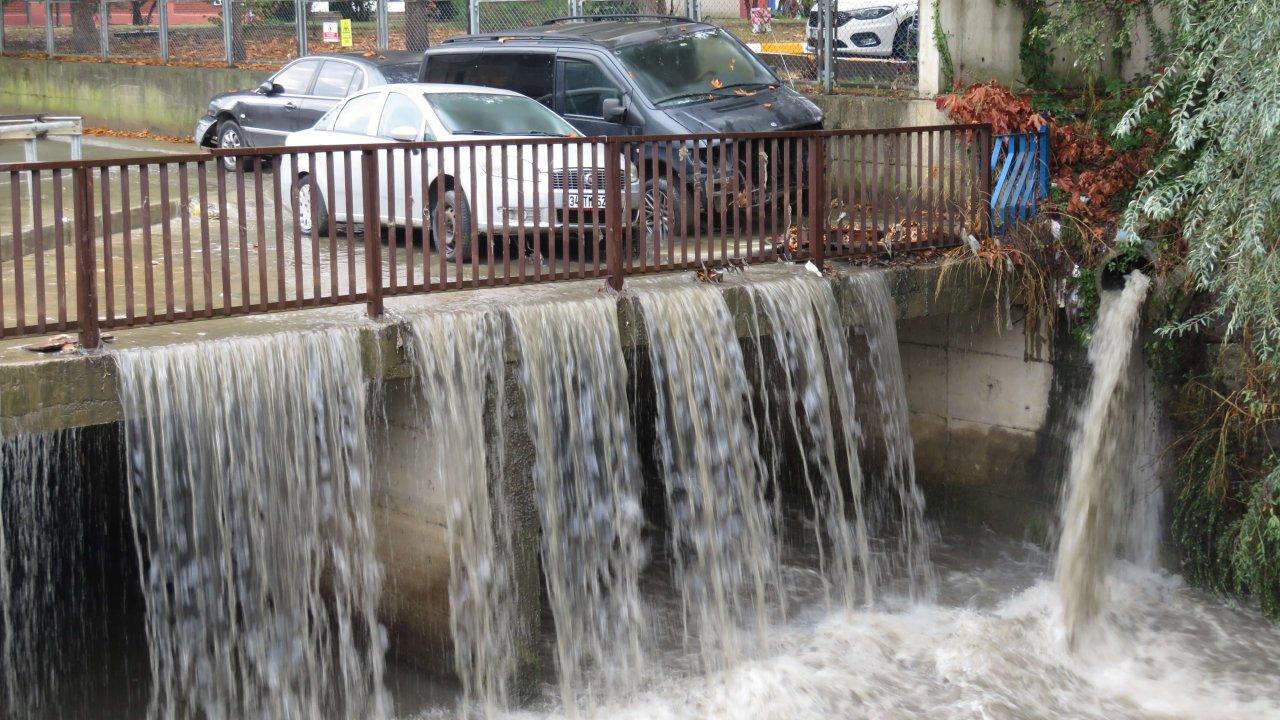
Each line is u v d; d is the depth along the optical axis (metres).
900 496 11.38
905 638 9.85
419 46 20.00
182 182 7.09
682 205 9.05
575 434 8.53
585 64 12.52
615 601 9.22
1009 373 11.32
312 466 7.62
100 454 9.48
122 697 8.62
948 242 10.59
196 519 7.22
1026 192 11.05
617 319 8.60
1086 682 9.36
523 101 12.05
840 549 11.13
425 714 8.30
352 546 7.93
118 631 9.48
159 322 7.12
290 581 7.70
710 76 12.62
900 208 11.30
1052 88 12.49
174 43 23.52
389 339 7.75
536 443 8.38
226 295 7.33
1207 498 10.25
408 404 8.21
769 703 8.77
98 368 6.78
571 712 8.52
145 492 7.20
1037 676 9.35
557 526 8.58
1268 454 9.95
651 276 9.50
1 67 25.75
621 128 12.11
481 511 8.18
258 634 7.63
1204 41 9.45
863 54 13.95
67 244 11.32
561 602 8.68
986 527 11.68
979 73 12.41
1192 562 10.49
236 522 7.36
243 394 7.28
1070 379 10.91
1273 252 8.98
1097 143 11.23
